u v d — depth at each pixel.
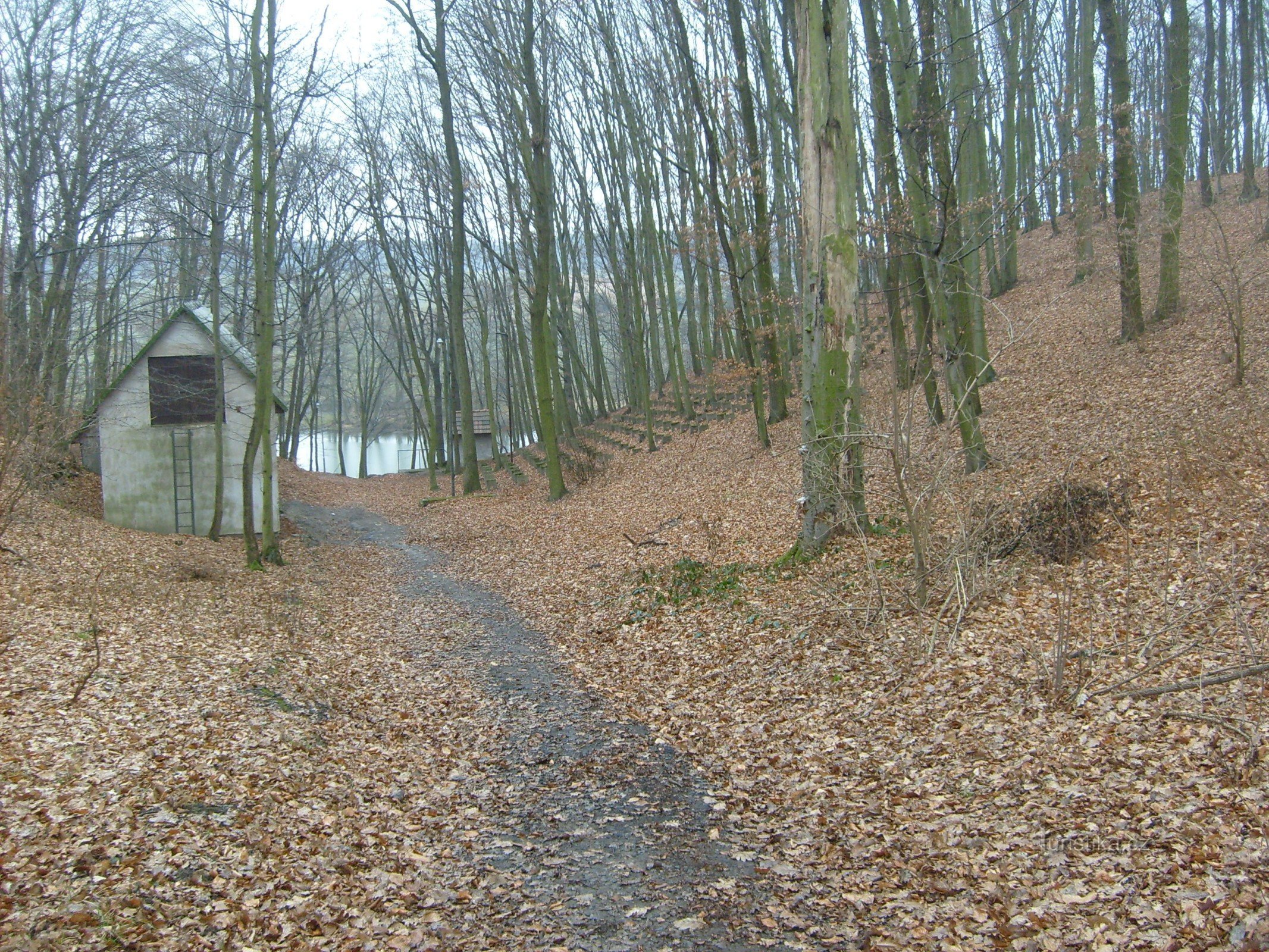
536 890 5.20
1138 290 16.92
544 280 25.61
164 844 5.19
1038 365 18.33
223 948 4.25
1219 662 6.50
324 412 81.00
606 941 4.57
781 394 24.02
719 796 6.52
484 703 9.20
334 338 56.12
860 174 21.27
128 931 4.23
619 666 10.25
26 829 5.11
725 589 11.67
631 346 37.78
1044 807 5.28
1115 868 4.45
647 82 27.20
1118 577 8.60
